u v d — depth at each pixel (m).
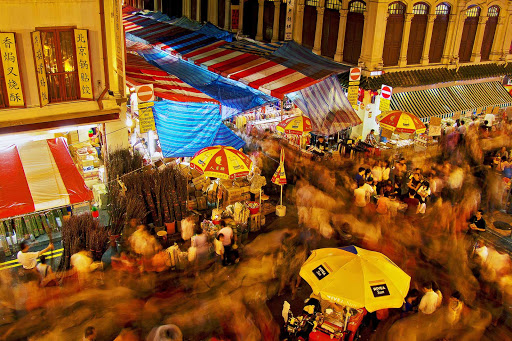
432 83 21.44
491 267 11.91
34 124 12.81
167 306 10.41
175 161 16.38
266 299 11.34
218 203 14.73
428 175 16.80
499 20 23.53
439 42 22.05
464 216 14.58
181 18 29.56
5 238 12.30
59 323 9.80
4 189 11.01
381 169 17.00
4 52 11.79
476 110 23.23
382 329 10.44
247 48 22.05
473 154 19.78
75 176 11.88
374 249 13.32
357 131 21.31
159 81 17.69
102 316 10.04
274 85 17.34
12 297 10.61
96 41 13.12
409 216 14.83
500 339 9.98
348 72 20.94
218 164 13.67
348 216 14.76
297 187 16.78
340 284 9.18
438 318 10.30
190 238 13.35
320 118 17.69
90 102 13.60
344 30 20.94
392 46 20.61
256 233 14.47
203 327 9.80
